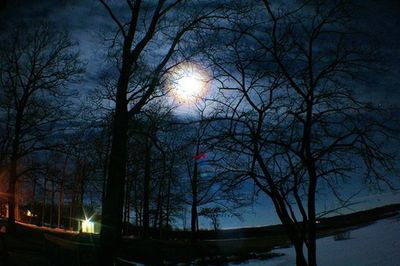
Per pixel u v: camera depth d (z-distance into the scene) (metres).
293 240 9.80
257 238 41.66
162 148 12.97
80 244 19.12
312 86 9.62
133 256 27.77
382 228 33.72
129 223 58.25
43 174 38.66
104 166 23.47
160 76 14.24
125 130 14.38
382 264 20.66
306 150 9.58
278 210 9.90
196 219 38.06
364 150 9.38
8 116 36.16
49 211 68.25
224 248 36.69
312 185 9.64
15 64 36.38
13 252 23.08
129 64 14.70
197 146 10.59
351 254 25.03
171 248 32.81
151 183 42.47
